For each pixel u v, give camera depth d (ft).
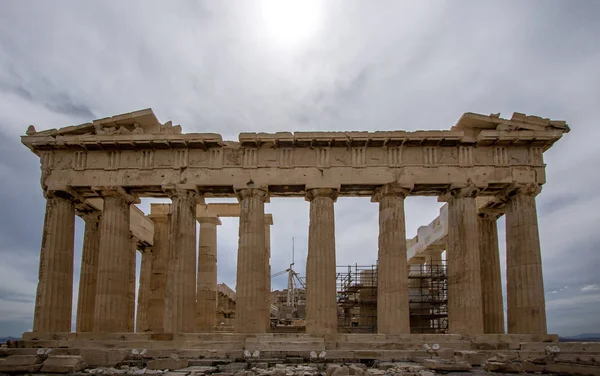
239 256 115.96
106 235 117.60
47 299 114.73
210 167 119.34
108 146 119.55
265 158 119.85
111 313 114.21
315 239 115.65
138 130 120.26
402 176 117.60
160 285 147.64
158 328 144.36
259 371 82.94
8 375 86.48
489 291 132.36
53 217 118.93
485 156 118.83
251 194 118.42
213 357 97.60
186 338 108.78
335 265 115.65
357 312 181.98
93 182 119.03
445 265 161.17
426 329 152.56
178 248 115.96
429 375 78.64
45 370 88.12
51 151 120.78
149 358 97.14
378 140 117.39
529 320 111.55
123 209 120.88
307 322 112.47
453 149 119.24
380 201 119.55
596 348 100.01
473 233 115.75
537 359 91.20
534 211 117.39
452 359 93.81
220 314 205.26
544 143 118.52
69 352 97.96
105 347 104.58
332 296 113.50
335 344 104.17
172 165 119.65
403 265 114.62
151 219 155.22
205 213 154.61
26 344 105.40
